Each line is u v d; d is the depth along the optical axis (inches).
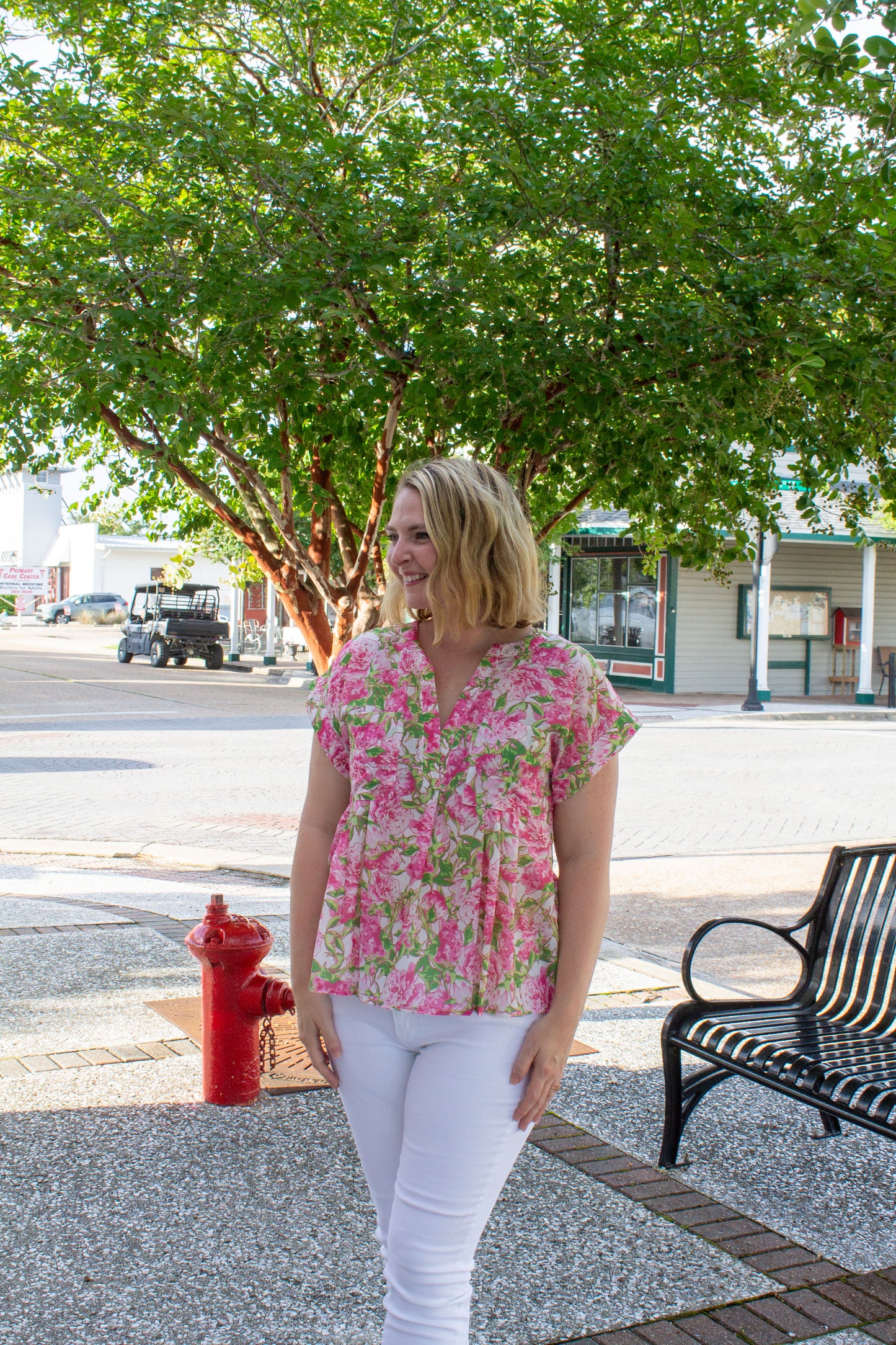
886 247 157.9
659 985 233.0
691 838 389.4
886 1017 155.3
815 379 160.6
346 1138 151.4
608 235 164.2
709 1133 160.1
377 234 160.7
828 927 166.4
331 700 79.4
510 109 162.9
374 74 193.8
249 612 1505.9
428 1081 74.4
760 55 171.5
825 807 454.3
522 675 76.4
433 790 75.1
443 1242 73.7
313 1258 121.0
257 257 159.5
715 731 732.0
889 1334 111.3
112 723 687.1
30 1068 173.0
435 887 74.9
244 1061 160.7
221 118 159.6
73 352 152.9
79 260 158.6
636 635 1031.6
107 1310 110.5
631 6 174.9
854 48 134.0
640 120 162.9
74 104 173.9
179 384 160.6
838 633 1036.5
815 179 164.7
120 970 223.6
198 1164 142.5
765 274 159.8
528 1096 74.4
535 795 75.7
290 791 463.8
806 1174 147.9
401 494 78.5
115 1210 130.2
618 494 198.4
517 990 74.5
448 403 168.9
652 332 159.0
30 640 1728.6
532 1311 113.4
